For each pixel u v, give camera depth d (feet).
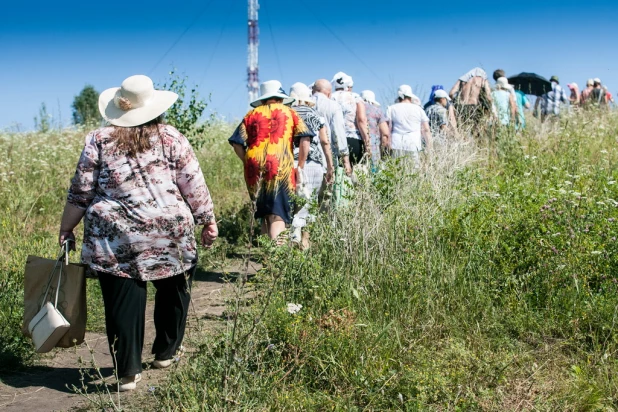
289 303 17.26
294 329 15.96
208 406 13.32
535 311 17.60
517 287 18.35
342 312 17.31
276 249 19.01
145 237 15.42
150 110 15.61
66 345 16.14
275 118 23.02
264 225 23.85
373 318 17.63
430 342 16.55
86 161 15.35
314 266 19.29
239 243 31.50
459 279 18.71
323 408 13.99
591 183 26.02
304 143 23.56
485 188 26.32
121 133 15.37
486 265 19.35
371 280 19.08
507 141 35.94
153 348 17.01
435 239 20.68
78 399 15.56
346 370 15.06
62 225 15.84
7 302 20.10
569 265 18.25
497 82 42.24
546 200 22.04
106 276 15.60
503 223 20.77
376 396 13.93
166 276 15.67
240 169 46.34
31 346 18.60
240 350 14.47
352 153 32.68
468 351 15.49
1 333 18.54
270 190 22.76
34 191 36.65
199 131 36.52
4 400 15.61
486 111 39.50
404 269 19.30
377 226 20.84
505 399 13.99
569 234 19.31
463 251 20.11
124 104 15.53
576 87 64.44
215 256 28.22
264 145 22.86
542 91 55.93
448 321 17.19
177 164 15.72
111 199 15.40
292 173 23.11
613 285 17.93
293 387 14.55
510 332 17.15
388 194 22.22
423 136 35.55
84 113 62.34
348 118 32.76
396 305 17.89
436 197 23.22
